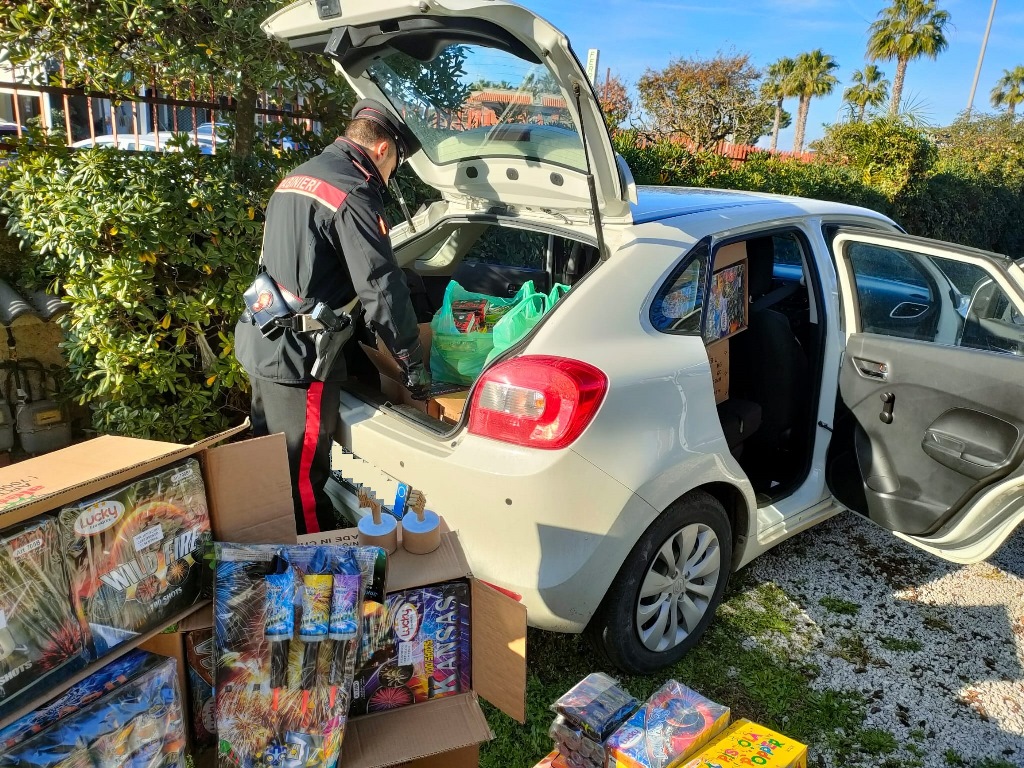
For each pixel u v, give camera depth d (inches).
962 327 107.1
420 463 91.9
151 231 133.6
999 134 760.3
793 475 122.9
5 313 146.4
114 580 59.0
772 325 123.3
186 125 186.5
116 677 60.4
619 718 70.6
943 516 105.6
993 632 114.9
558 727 71.6
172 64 142.0
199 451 65.1
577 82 82.5
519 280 138.8
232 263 142.6
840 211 130.7
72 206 131.4
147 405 145.7
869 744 92.1
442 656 74.5
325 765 64.6
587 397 84.2
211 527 67.9
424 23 87.0
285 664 63.8
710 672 103.3
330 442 105.9
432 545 76.4
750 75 666.8
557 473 83.7
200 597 66.6
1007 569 132.3
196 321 141.8
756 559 131.9
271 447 69.3
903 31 1425.9
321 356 96.7
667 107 674.2
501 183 112.3
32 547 53.0
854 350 115.1
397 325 95.0
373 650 71.1
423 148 120.3
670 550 96.9
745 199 124.6
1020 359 96.7
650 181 335.6
